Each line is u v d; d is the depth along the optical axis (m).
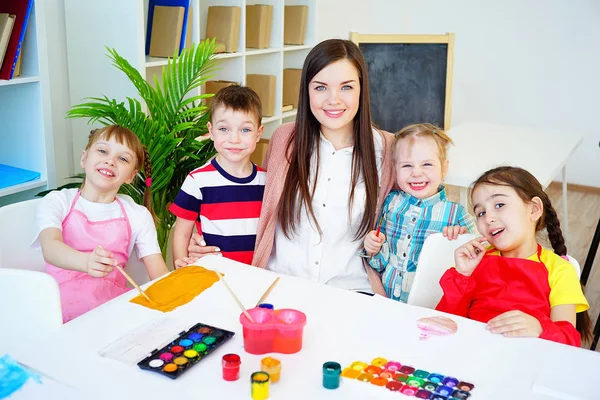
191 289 1.35
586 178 4.60
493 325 1.21
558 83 4.55
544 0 4.44
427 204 1.77
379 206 1.81
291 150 1.81
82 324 1.18
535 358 1.11
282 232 1.83
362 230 1.80
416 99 3.43
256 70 3.32
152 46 2.57
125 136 1.68
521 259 1.45
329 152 1.80
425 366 1.07
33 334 1.33
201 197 1.85
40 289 1.31
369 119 1.79
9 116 2.22
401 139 1.76
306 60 1.74
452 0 4.69
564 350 1.14
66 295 1.64
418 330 1.20
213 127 1.80
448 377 1.03
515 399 0.98
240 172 1.86
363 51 3.40
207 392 0.97
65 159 2.50
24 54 2.13
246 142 1.79
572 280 1.42
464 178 2.31
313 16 3.51
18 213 1.61
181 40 2.55
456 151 2.74
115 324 1.19
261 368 1.01
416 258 1.77
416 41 3.38
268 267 1.86
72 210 1.68
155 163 2.05
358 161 1.79
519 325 1.20
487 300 1.45
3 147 2.27
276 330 1.08
